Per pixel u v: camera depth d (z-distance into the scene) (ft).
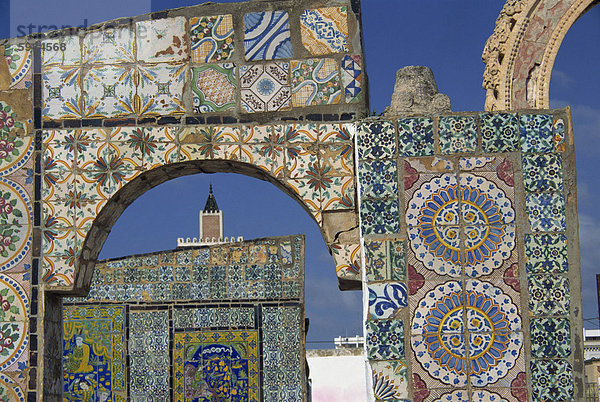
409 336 19.81
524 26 28.78
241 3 22.11
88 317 44.80
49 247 21.33
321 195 21.15
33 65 22.04
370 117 20.92
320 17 21.95
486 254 20.06
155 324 45.09
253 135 21.48
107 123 21.72
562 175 20.39
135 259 45.50
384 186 20.42
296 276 45.78
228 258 45.88
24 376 20.84
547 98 28.48
